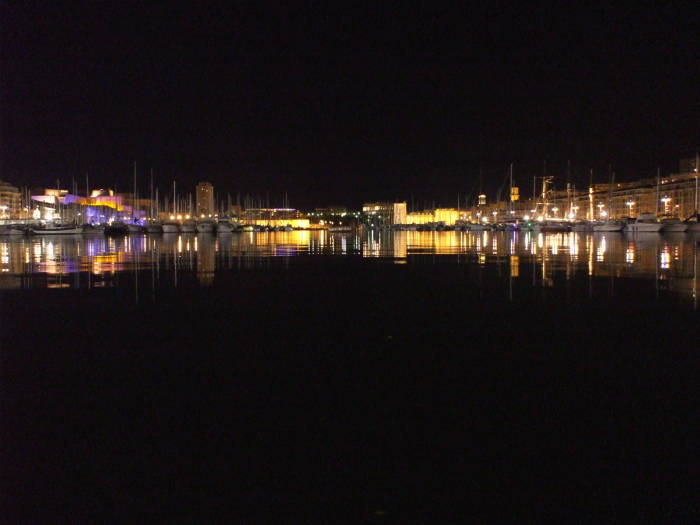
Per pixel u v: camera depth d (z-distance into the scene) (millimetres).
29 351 8617
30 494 4371
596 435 5309
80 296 14695
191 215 153375
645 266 22688
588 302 13195
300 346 8906
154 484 4496
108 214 139625
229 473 4645
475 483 4461
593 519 4004
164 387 6820
